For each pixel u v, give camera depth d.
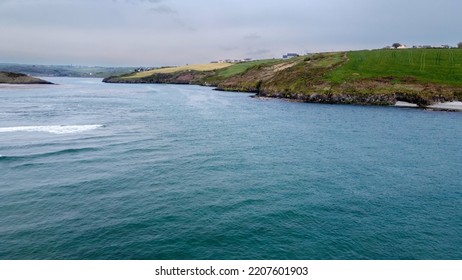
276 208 24.17
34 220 21.59
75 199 24.92
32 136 45.19
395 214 23.78
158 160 35.47
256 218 22.52
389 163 36.41
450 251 19.27
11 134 46.16
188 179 29.94
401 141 47.44
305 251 18.81
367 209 24.47
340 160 37.19
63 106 83.12
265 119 67.06
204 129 54.75
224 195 26.44
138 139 45.50
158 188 27.55
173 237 19.89
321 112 78.56
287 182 29.75
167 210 23.45
